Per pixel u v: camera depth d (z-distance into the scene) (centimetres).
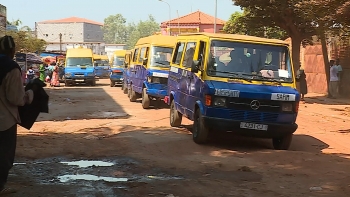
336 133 1297
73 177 721
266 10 2373
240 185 693
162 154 917
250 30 2620
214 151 959
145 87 1827
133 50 2306
